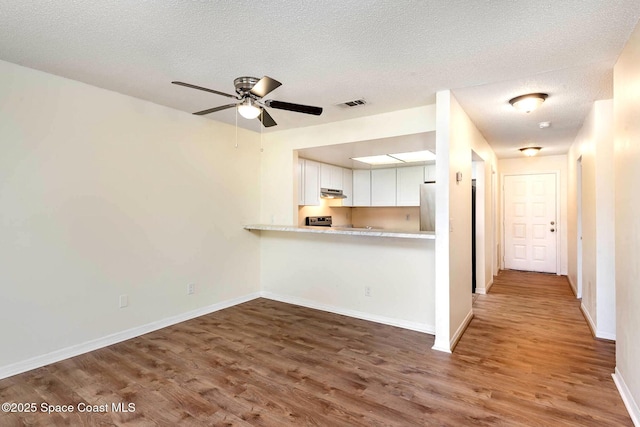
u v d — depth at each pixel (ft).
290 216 14.62
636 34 6.30
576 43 6.92
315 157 16.89
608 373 8.34
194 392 7.52
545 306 14.20
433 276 11.14
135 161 10.75
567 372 8.39
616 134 7.75
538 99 9.86
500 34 6.61
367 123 12.41
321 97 10.30
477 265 16.30
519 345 10.09
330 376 8.23
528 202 21.61
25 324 8.50
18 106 8.32
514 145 17.58
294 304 14.40
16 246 8.34
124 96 10.41
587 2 5.56
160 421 6.51
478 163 16.28
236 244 14.33
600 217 10.64
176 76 8.85
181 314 12.16
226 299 13.91
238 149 14.37
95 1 5.62
